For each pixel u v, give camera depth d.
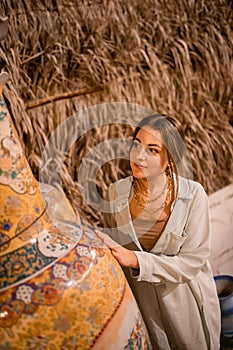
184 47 2.20
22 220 1.04
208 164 2.31
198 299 1.42
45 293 1.01
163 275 1.30
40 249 1.04
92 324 1.04
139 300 1.41
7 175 1.02
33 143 1.78
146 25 2.12
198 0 2.29
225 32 2.39
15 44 1.71
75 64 1.91
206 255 1.36
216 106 2.39
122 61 2.04
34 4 1.77
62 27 1.85
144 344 1.17
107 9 1.97
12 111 1.66
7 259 1.02
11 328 0.99
